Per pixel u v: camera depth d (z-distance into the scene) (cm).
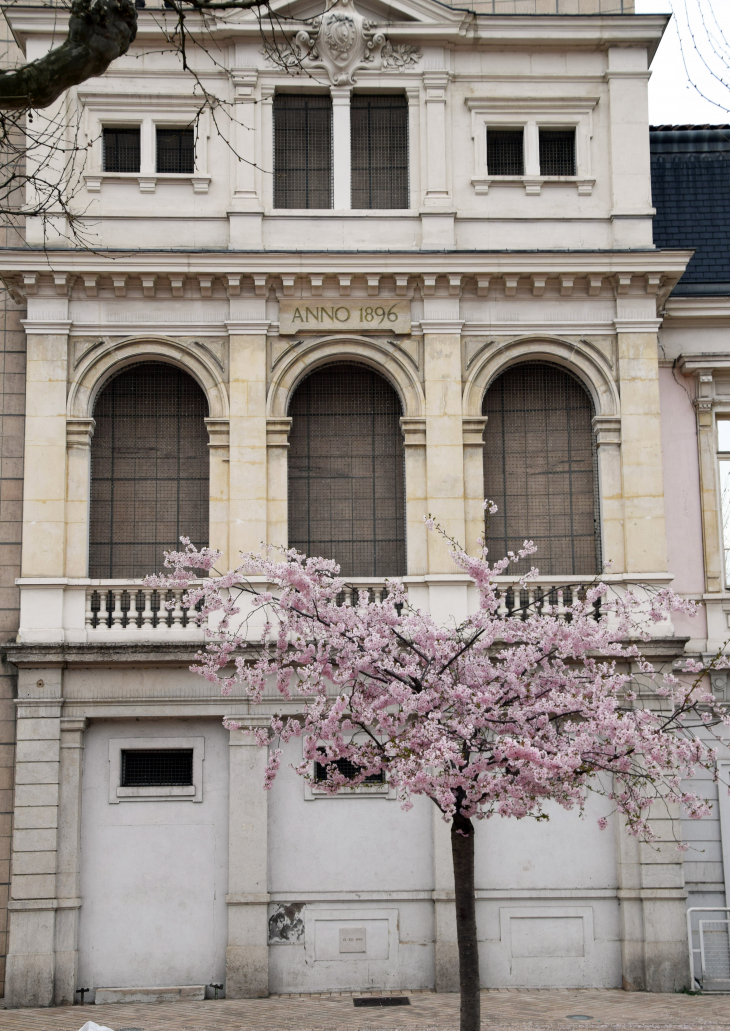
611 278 2206
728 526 2325
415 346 2205
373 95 2302
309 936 2030
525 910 2053
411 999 1942
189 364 2184
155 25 2242
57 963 1973
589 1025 1680
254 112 2252
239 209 2209
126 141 2270
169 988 1997
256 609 2002
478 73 2289
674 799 1627
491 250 2197
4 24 2369
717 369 2316
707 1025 1673
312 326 2191
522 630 1620
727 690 2205
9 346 2214
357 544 2233
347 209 2244
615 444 2197
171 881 2039
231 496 2133
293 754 2077
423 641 1577
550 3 2352
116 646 2030
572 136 2309
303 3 2269
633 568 2144
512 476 2264
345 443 2261
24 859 1994
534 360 2255
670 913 2033
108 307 2184
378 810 2073
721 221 2462
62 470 2127
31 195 2197
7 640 2112
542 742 1494
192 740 2081
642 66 2294
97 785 2062
